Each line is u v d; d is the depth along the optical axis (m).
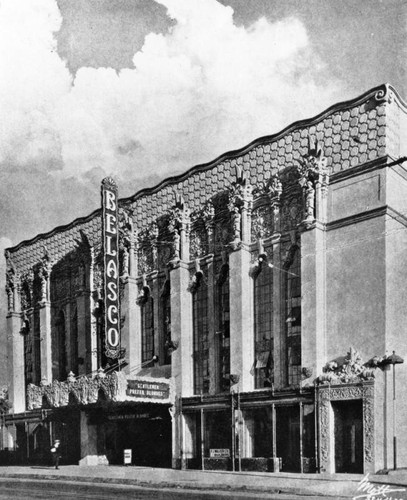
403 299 27.20
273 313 30.20
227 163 33.66
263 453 29.34
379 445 25.03
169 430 34.38
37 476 30.67
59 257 45.62
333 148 28.69
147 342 37.47
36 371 46.19
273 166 31.19
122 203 39.78
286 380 29.34
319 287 27.94
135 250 38.66
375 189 26.92
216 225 33.84
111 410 37.00
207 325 33.84
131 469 32.81
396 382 26.00
